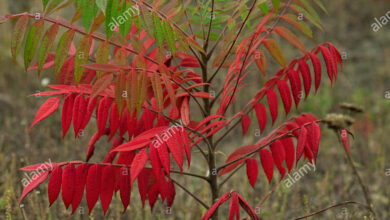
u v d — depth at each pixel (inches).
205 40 65.8
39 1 169.2
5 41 203.0
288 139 64.9
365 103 179.6
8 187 99.5
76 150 126.2
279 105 177.6
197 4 65.9
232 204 54.2
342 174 131.5
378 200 118.3
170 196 65.3
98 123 56.3
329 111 177.3
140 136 51.3
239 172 128.8
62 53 52.4
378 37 252.1
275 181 113.5
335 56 61.2
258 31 55.6
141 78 51.9
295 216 111.2
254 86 190.5
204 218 54.7
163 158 49.5
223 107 64.1
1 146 131.9
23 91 173.8
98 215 103.4
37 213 90.7
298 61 62.8
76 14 50.5
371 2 291.6
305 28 61.7
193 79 64.9
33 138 139.0
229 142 162.1
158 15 54.4
